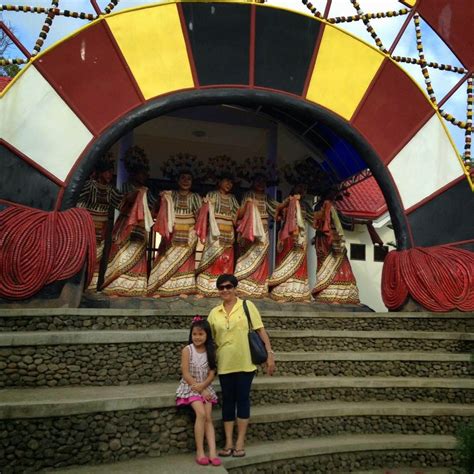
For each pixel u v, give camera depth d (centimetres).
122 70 809
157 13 832
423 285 864
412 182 934
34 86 754
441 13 952
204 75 853
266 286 962
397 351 747
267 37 884
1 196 714
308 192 1048
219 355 482
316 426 579
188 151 1259
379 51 930
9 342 522
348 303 1000
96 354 562
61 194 749
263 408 574
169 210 860
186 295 886
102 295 837
